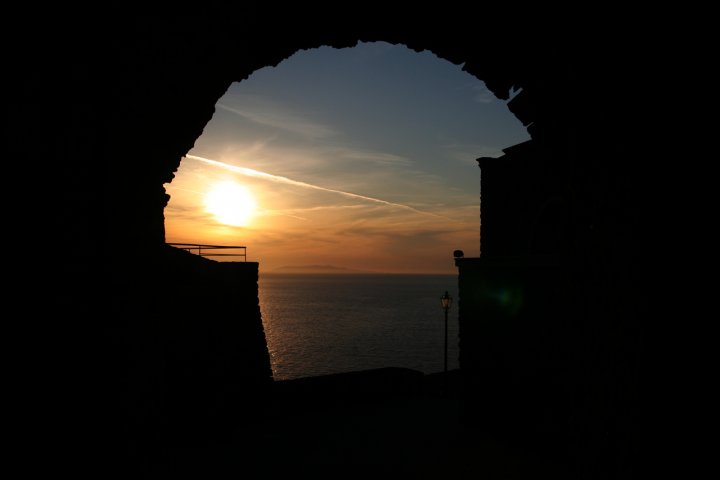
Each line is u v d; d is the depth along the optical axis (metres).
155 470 4.92
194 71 5.41
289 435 10.17
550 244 10.74
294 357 89.00
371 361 85.69
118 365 4.00
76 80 3.61
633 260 3.56
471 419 10.75
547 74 4.85
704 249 3.06
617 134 3.76
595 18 3.85
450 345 102.62
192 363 10.13
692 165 3.15
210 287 11.30
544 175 10.82
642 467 3.39
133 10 4.01
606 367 3.87
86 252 3.73
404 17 6.52
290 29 6.68
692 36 3.11
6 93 3.08
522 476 7.77
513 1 4.66
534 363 9.02
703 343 3.04
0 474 2.90
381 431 10.43
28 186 3.21
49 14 3.34
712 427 2.96
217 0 4.97
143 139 4.96
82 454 3.49
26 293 3.16
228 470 8.17
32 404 3.13
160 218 7.25
